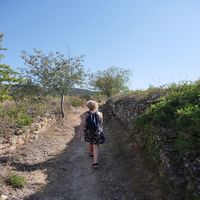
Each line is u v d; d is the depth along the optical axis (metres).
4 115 11.92
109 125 16.38
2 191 6.94
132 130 10.05
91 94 42.97
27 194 7.05
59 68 18.97
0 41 9.12
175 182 5.63
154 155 7.01
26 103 16.50
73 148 11.38
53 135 13.56
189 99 7.64
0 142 9.39
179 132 6.33
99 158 9.66
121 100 16.55
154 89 12.23
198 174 5.19
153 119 7.62
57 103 21.94
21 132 10.82
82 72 19.31
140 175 7.43
